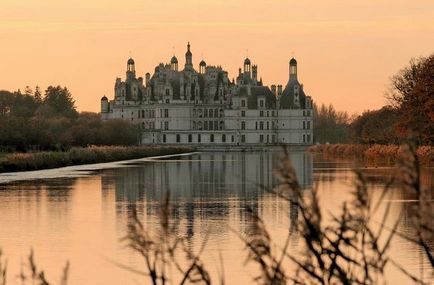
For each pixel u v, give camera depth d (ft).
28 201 599.98
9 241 387.55
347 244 98.32
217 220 465.88
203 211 521.65
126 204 574.56
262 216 474.08
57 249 359.66
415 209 92.22
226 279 276.62
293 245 329.31
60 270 307.37
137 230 101.71
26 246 371.15
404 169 92.68
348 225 98.48
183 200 611.47
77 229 429.79
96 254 343.26
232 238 381.19
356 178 98.73
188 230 417.69
